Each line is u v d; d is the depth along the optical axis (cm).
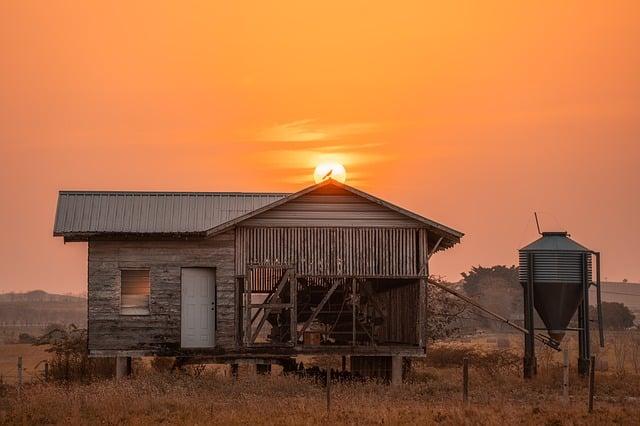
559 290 4569
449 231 4400
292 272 4388
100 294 4400
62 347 5081
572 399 3672
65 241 4444
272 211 4409
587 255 4612
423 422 2912
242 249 4412
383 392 3900
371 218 4422
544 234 4712
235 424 2917
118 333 4388
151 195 4719
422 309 4384
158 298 4409
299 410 3194
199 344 4422
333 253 4400
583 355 4534
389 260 4412
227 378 4281
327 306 4731
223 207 4706
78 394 3600
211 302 4434
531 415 3075
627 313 13338
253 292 4828
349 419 2986
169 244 4425
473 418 3005
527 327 4569
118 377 4381
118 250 4422
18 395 3688
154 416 3139
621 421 2980
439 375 4731
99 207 4597
